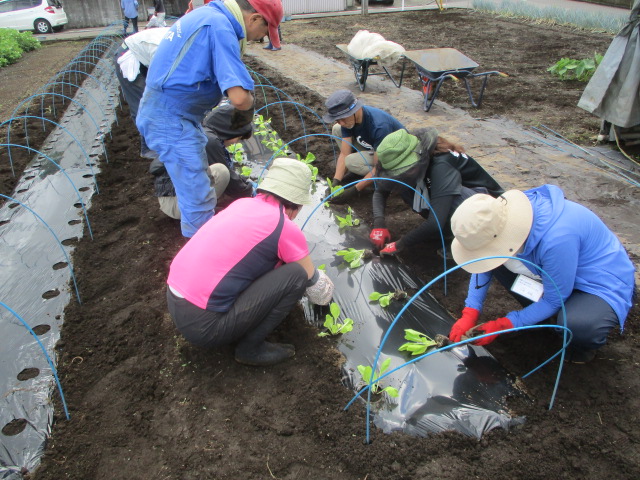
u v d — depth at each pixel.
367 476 2.02
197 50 2.68
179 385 2.52
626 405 2.27
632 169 4.55
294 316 2.95
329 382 2.48
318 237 3.79
